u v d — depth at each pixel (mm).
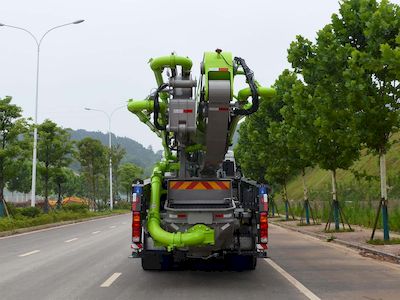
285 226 29578
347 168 22531
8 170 31422
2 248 17281
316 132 21891
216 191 9766
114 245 18375
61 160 45344
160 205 10039
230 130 9703
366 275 10727
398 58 13367
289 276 10594
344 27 18234
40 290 9016
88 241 20297
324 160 22406
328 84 18406
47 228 30609
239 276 10617
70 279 10289
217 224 9375
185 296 8406
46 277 10578
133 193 9977
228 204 9703
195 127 9141
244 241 10125
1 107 31297
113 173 74688
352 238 18938
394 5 16109
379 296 8344
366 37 17094
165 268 11445
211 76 8734
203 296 8398
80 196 107562
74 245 18438
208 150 9648
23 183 74875
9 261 13461
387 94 16047
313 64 21016
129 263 12953
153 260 11391
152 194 9719
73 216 40750
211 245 9469
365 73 16125
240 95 9430
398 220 21234
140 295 8508
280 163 33031
